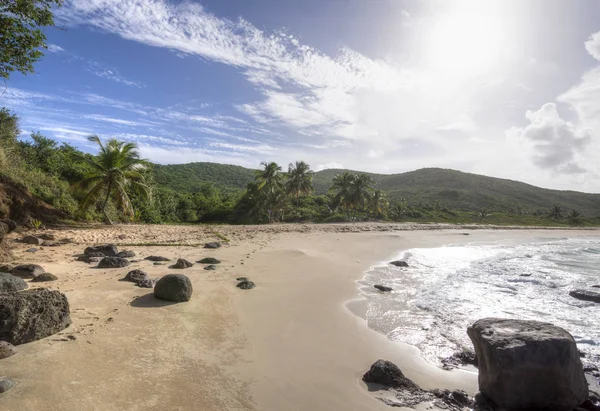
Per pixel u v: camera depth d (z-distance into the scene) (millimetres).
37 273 9711
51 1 10562
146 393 4652
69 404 4219
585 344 8320
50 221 22438
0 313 5633
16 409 4016
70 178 29922
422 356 6957
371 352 6898
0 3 9914
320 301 10062
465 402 5207
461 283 14414
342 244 25250
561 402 4918
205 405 4535
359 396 5164
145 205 37250
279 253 17922
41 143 31453
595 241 48125
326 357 6430
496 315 10211
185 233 24766
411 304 10734
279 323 7945
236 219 55469
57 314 6340
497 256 25469
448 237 40125
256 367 5750
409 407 4980
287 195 60875
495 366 5125
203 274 11883
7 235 16781
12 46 10414
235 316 8062
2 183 20625
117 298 8414
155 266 12477
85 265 11758
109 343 6012
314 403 4863
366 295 11375
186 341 6438
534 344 5062
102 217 29375
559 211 103688
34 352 5449
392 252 23438
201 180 122500
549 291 13484
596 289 13875
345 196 62625
